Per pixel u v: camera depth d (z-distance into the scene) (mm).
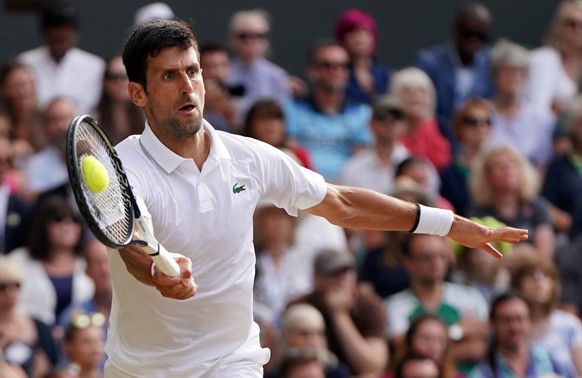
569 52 43938
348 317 30891
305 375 28391
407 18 45531
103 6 43500
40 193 34562
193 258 16703
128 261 15688
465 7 42656
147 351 17172
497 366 30891
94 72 40750
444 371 29547
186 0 43938
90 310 31500
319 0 44969
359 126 39625
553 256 36406
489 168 36406
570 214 38906
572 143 39406
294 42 44844
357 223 18219
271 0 44594
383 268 33156
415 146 39625
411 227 18359
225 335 17250
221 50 38562
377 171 37625
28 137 37438
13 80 37750
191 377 17188
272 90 41469
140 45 16375
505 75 41438
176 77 16328
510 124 41469
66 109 36719
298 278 33062
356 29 41812
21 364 29453
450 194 38656
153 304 16844
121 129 36562
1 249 34438
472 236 18500
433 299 32281
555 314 32562
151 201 16406
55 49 40250
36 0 43562
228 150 17062
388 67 45406
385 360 30781
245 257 17109
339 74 39312
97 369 29125
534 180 36812
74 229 32656
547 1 46469
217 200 16734
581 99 40062
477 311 32344
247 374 17281
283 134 36094
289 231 33406
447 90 42281
